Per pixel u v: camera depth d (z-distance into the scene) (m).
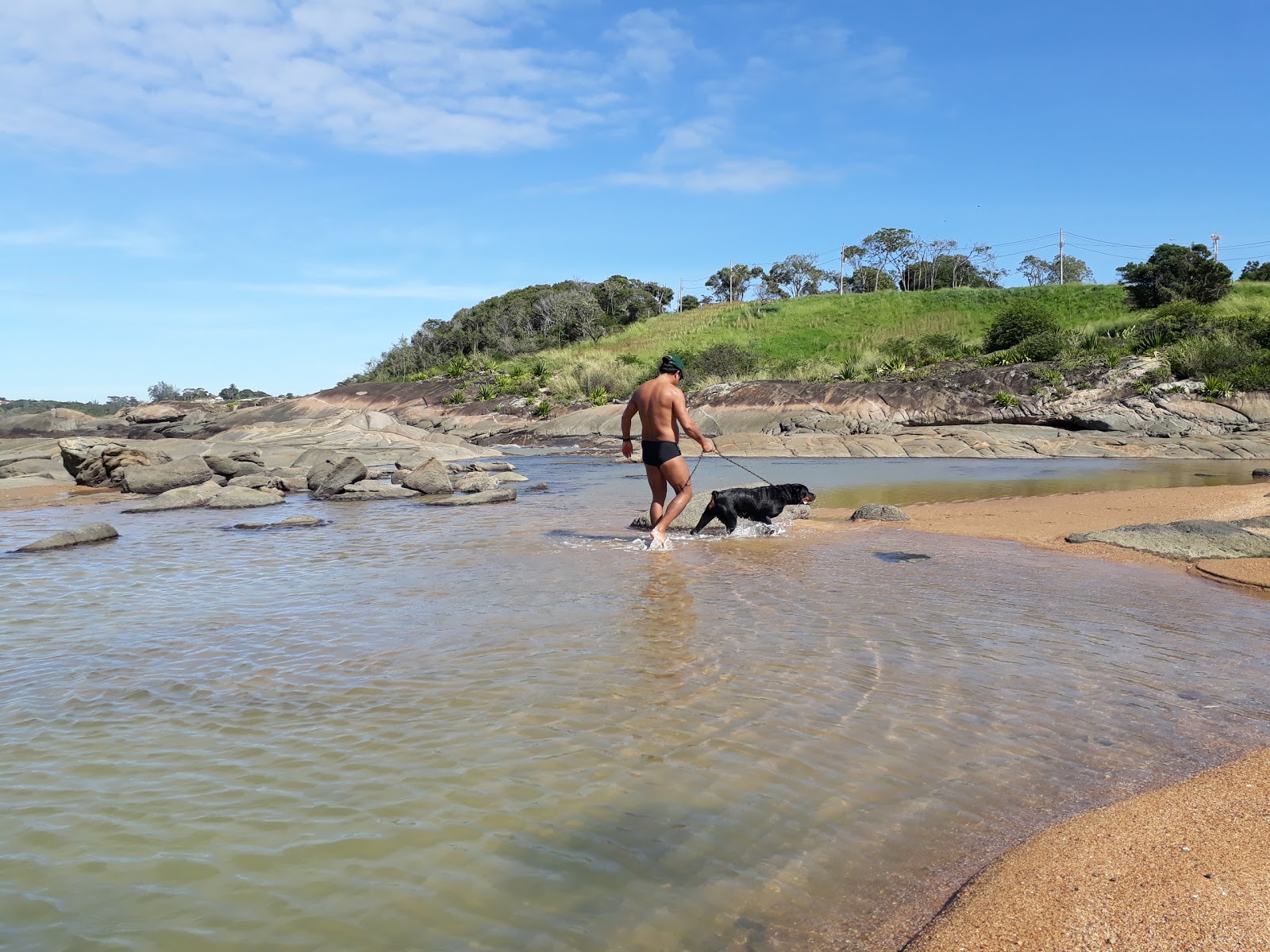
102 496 16.81
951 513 11.27
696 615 5.58
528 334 71.25
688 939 2.15
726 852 2.59
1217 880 2.39
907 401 33.56
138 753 3.41
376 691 4.14
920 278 82.44
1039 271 87.31
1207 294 47.91
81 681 4.38
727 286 89.25
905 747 3.40
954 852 2.59
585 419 38.19
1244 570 6.89
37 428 46.41
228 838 2.70
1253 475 17.00
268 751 3.41
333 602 6.18
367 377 71.50
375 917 2.26
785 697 3.98
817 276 87.62
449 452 28.38
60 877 2.47
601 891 2.38
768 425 34.28
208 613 5.89
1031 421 31.45
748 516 9.52
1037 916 2.21
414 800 2.95
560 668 4.45
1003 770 3.18
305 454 23.94
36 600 6.41
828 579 6.79
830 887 2.40
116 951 2.10
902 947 2.10
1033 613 5.61
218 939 2.15
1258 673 4.36
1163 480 16.84
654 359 56.22
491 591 6.43
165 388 102.81
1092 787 3.04
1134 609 5.73
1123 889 2.35
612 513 11.88
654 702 3.92
